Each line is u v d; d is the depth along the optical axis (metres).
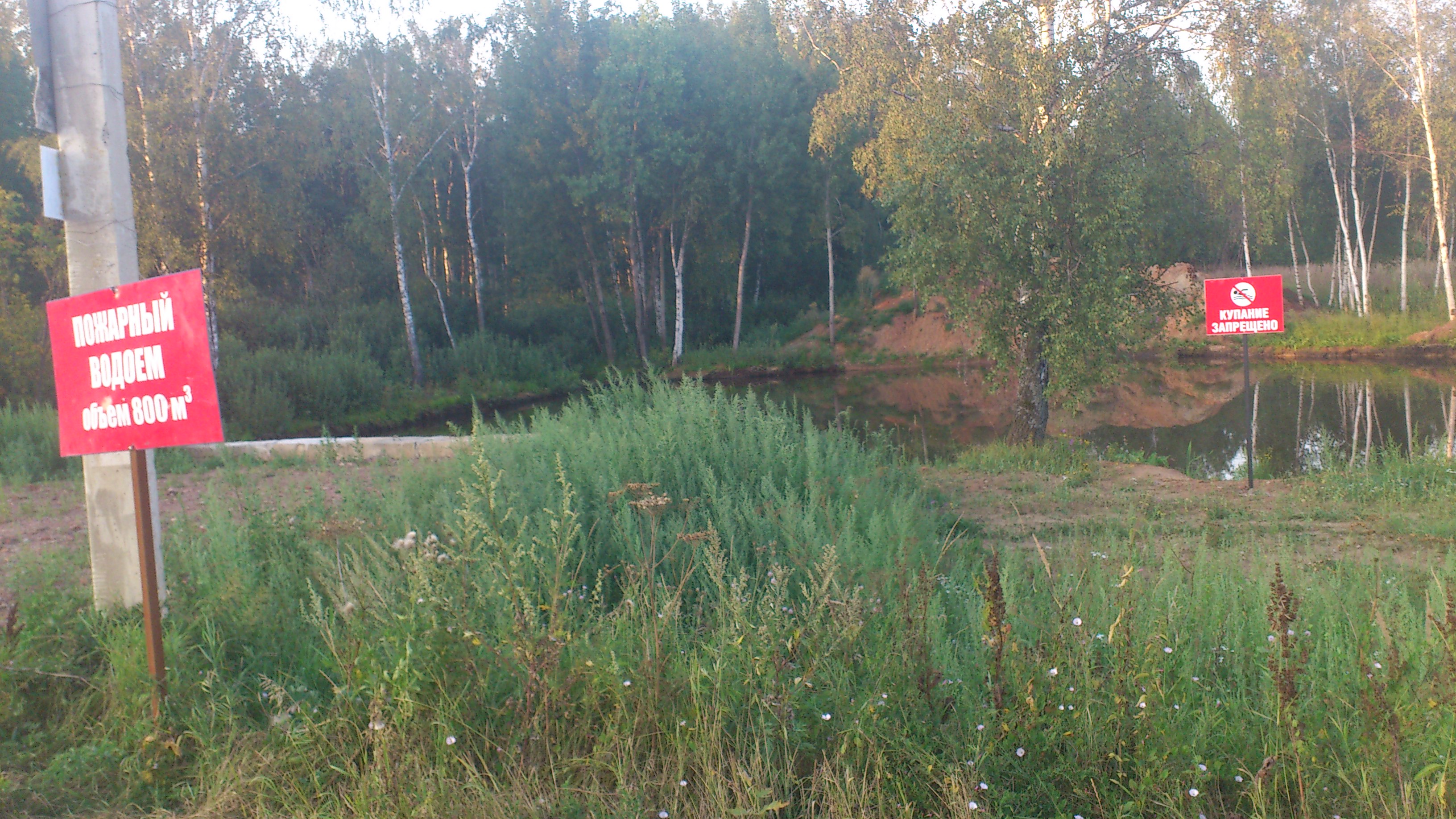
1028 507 10.35
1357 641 4.33
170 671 4.29
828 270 54.16
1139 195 13.91
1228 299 11.77
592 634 4.76
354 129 35.47
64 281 27.62
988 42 14.88
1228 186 15.66
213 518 6.71
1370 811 3.28
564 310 46.62
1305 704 3.76
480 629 4.18
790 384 39.53
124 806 3.62
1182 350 41.50
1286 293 44.88
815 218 46.59
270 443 14.85
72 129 5.18
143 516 4.11
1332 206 46.34
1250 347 39.69
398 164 37.03
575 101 38.97
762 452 9.71
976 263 14.81
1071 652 4.05
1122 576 4.55
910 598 4.82
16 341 20.81
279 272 44.00
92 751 3.82
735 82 42.09
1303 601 5.27
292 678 4.41
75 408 4.21
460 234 50.03
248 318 34.72
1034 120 14.51
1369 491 10.50
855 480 8.88
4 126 28.92
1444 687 3.64
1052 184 14.27
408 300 34.84
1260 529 8.98
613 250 45.28
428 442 14.55
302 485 10.95
